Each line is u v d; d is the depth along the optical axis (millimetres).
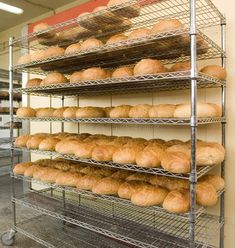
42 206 2385
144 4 1761
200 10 1848
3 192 3697
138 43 1637
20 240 2297
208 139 1921
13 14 5996
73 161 2410
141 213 2242
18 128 4371
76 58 2072
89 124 2674
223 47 1773
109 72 1927
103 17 1829
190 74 1314
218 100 1869
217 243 1897
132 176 1861
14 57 6398
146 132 2234
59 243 2188
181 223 2037
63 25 1982
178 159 1402
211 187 1503
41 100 3236
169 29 1465
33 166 2332
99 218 2207
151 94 2195
